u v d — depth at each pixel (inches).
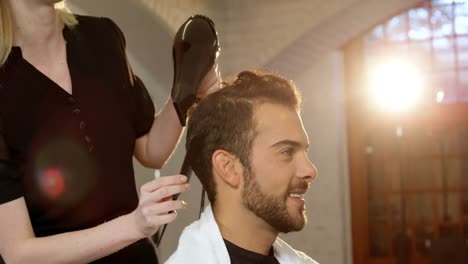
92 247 53.5
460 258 210.8
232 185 53.9
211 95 55.2
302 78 260.4
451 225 257.8
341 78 258.8
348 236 258.4
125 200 63.3
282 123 53.4
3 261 61.6
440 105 255.1
